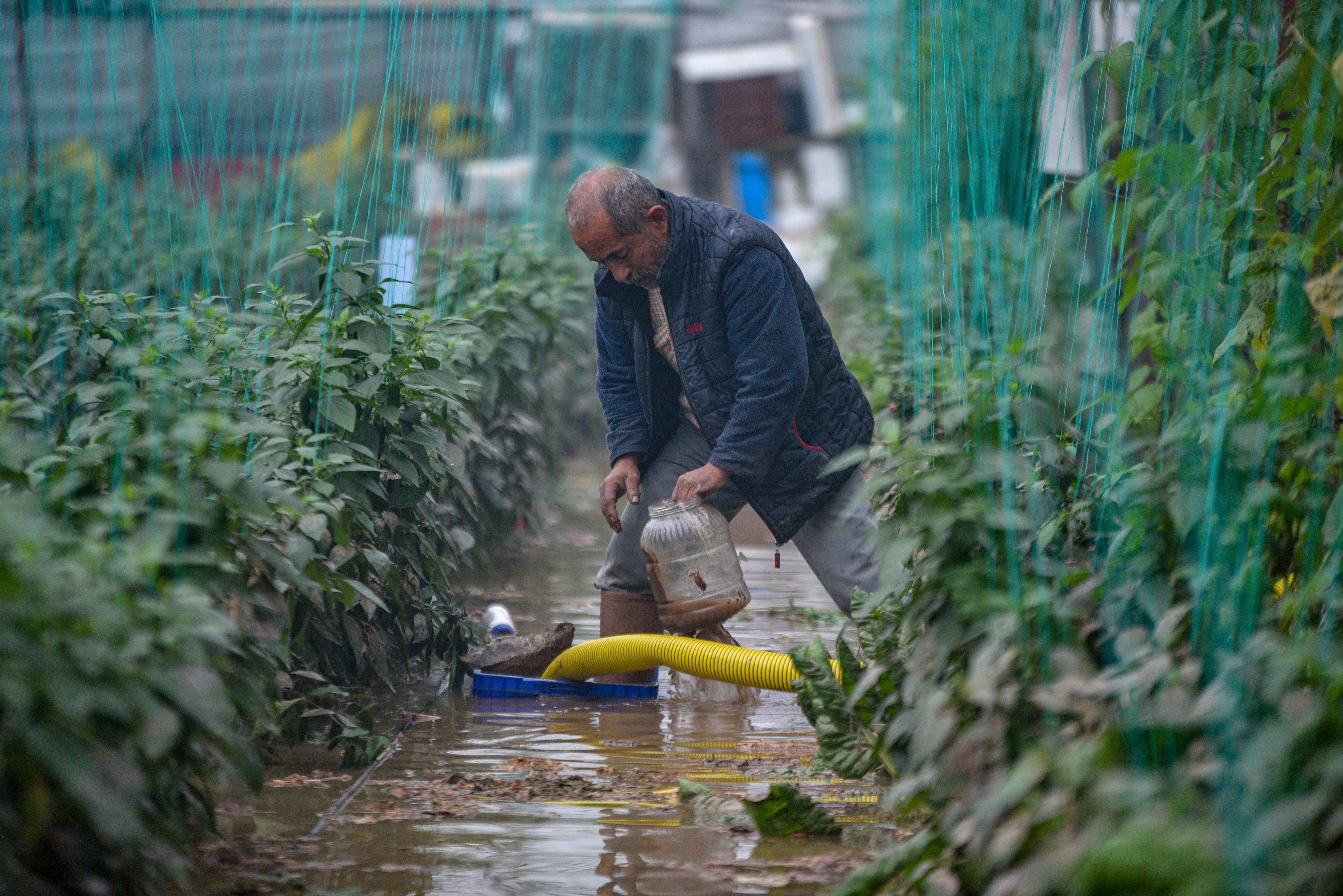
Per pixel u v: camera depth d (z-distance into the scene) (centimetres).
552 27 3259
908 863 564
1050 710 528
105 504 603
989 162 1068
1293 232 779
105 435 714
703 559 1001
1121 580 631
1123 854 398
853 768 805
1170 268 808
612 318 1084
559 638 1117
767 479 995
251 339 1056
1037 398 842
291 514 739
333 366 967
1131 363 1079
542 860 671
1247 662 510
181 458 647
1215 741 490
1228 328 798
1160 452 680
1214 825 436
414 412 1059
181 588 563
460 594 1202
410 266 1722
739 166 6334
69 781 416
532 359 1870
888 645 759
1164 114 952
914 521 650
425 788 801
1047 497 738
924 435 904
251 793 779
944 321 1288
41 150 1719
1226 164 814
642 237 967
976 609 606
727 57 6222
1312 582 577
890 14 2628
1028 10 1392
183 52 1909
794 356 966
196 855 661
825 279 5222
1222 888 391
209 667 577
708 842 703
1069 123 1055
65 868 468
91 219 1828
